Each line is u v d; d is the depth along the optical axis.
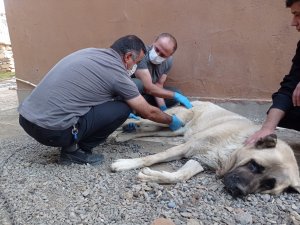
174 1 4.66
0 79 10.88
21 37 6.25
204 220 2.23
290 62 4.20
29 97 2.98
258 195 2.54
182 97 4.14
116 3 5.07
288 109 3.05
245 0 4.26
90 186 2.65
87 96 2.90
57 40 5.80
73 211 2.32
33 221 2.23
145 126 4.05
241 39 4.40
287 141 3.76
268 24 4.21
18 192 2.59
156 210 2.32
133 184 2.67
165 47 3.92
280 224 2.23
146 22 4.91
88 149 3.18
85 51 3.03
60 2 5.57
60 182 2.72
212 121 3.72
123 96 3.04
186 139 3.83
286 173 2.52
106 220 2.22
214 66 4.64
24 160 3.24
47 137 2.88
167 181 2.69
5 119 5.41
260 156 2.55
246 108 4.55
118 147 3.62
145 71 3.96
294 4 2.54
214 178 2.86
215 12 4.46
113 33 5.22
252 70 4.43
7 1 6.25
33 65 6.24
